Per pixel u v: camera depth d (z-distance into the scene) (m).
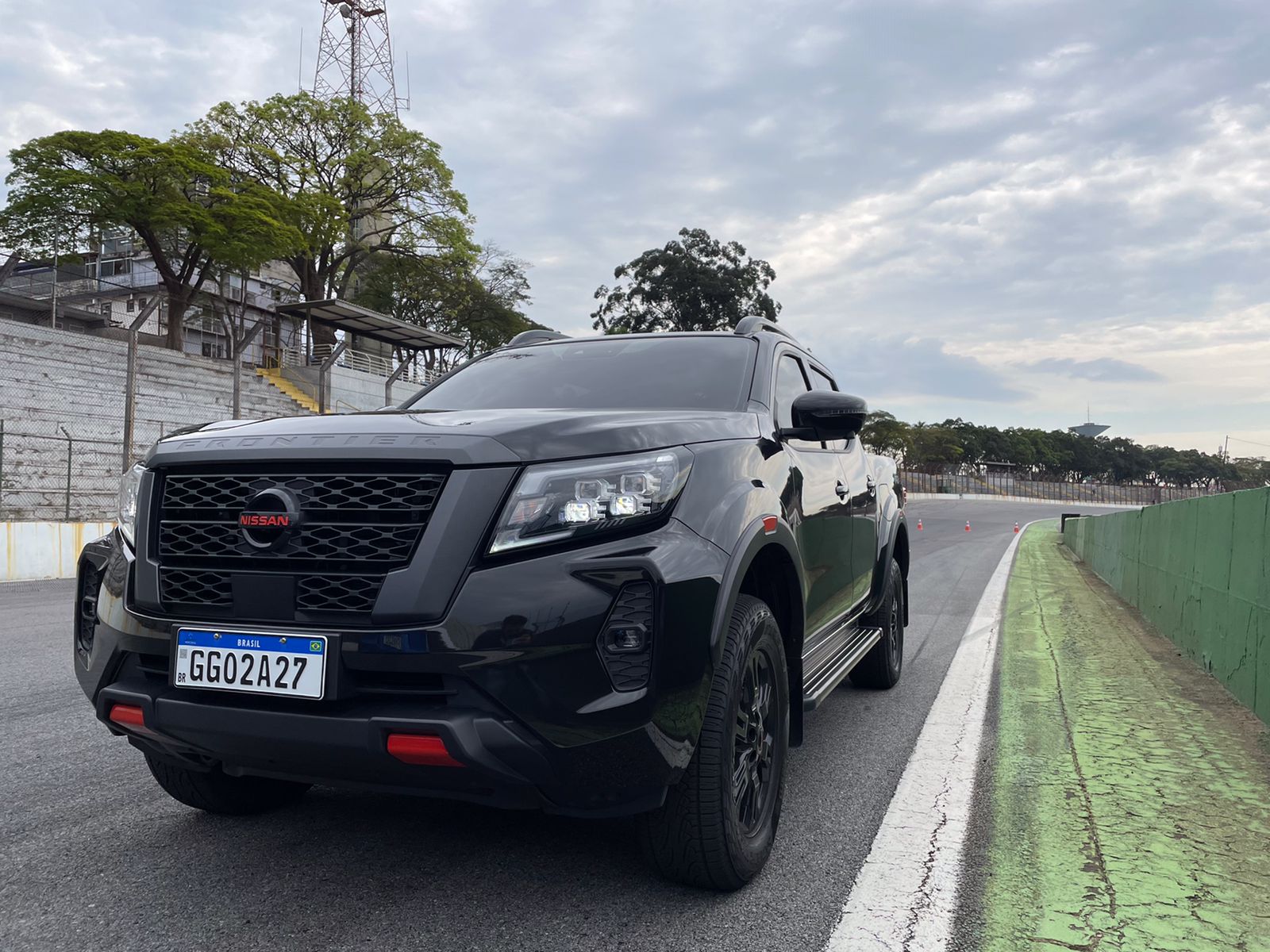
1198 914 2.16
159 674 2.14
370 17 50.25
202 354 35.09
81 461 17.97
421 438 1.99
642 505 2.00
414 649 1.84
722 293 51.22
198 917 2.09
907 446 96.06
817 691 2.86
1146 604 8.21
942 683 5.04
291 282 47.00
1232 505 5.03
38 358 21.42
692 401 2.95
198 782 2.60
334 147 38.97
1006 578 12.36
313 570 1.97
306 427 2.18
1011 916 2.13
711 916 2.11
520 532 1.90
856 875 2.37
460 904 2.15
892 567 4.78
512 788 1.86
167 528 2.16
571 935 2.00
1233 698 4.68
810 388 3.89
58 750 3.49
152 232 31.38
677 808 2.10
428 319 45.53
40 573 11.34
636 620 1.93
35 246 30.33
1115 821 2.81
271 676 1.93
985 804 2.97
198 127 35.06
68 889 2.24
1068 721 4.14
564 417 2.15
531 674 1.83
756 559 2.46
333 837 2.59
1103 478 165.62
